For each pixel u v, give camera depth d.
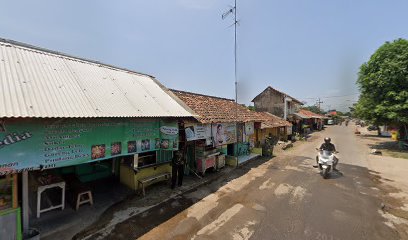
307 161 13.20
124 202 6.64
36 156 4.41
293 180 9.33
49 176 6.08
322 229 5.31
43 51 6.30
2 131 3.94
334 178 9.67
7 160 4.00
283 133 23.64
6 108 3.73
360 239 4.91
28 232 4.59
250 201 6.99
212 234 5.05
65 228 5.07
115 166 8.69
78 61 7.00
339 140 24.53
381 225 5.54
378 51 18.59
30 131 4.31
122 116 5.37
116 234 4.95
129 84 7.58
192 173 9.74
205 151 9.85
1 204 4.22
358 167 11.80
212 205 6.62
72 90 5.37
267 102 30.31
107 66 7.93
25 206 4.62
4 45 5.50
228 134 11.51
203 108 10.73
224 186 8.40
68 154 4.96
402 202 7.01
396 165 12.29
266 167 11.59
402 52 17.09
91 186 7.67
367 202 6.99
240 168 11.25
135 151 6.58
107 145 5.80
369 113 18.81
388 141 23.11
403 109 16.47
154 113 6.39
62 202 5.87
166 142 7.46
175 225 5.41
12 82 4.47
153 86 8.66
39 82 4.95
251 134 14.71
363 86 19.41
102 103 5.53
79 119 5.11
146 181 7.36
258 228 5.34
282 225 5.49
